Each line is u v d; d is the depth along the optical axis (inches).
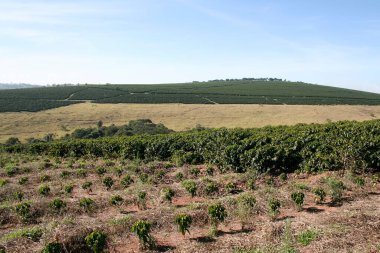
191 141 1138.7
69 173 901.8
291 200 538.3
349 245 366.6
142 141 1219.9
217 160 945.5
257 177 741.9
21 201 615.2
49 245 356.2
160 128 2319.1
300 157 831.7
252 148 878.4
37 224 519.2
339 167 767.1
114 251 392.2
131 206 585.9
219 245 387.5
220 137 1056.8
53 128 2925.7
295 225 426.3
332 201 545.6
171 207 526.6
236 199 533.6
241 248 376.2
